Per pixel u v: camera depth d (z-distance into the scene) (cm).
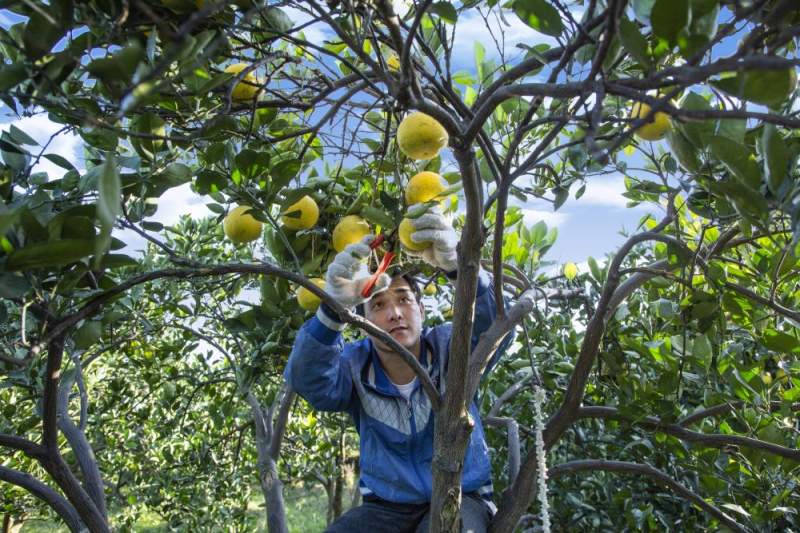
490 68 201
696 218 280
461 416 149
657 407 212
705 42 85
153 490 462
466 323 140
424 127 134
